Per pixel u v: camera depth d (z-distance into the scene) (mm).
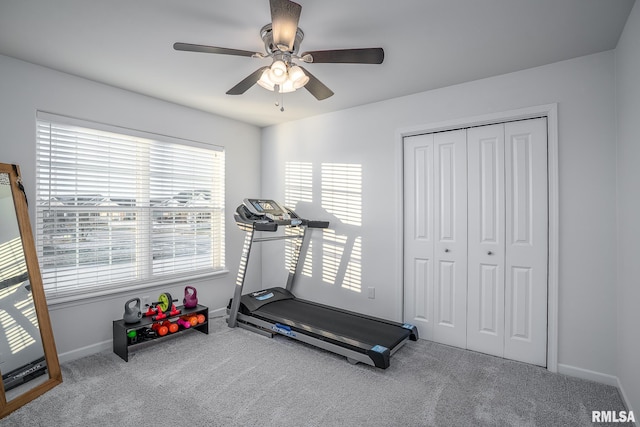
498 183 2797
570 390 2244
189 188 3619
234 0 1755
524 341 2676
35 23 1975
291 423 1911
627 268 2061
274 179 4246
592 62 2365
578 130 2414
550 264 2520
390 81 2834
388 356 2451
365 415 1988
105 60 2463
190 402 2111
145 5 1803
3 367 2088
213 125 3791
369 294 3424
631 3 1788
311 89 2271
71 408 2045
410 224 3234
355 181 3525
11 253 2281
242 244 4113
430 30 2041
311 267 3883
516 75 2641
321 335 2811
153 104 3240
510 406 2074
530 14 1878
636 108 1874
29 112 2494
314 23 1957
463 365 2619
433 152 3111
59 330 2648
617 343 2281
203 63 2506
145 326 2807
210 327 3457
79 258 2799
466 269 2938
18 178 2395
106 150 2951
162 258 3377
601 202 2340
